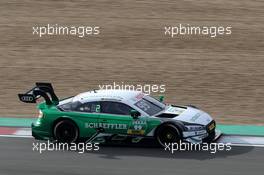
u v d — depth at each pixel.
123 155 47.81
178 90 72.25
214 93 71.12
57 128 51.06
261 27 92.75
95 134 50.50
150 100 52.16
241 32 90.88
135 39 89.19
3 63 81.94
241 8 100.31
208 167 44.41
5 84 75.19
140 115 49.53
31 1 105.44
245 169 43.91
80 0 105.31
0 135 53.91
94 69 79.50
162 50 85.38
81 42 88.94
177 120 48.84
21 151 49.19
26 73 78.62
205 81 74.81
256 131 55.28
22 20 97.38
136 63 81.06
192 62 80.88
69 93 72.12
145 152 48.50
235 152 48.06
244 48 85.62
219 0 104.12
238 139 51.97
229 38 88.88
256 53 84.06
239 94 70.69
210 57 82.62
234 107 66.50
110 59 82.69
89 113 50.75
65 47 87.50
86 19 97.00
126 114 50.06
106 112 50.44
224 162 45.53
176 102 68.38
